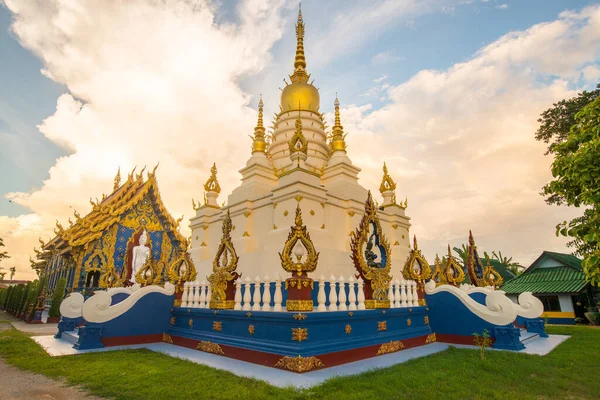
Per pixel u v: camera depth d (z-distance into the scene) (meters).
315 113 23.72
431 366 7.86
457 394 5.89
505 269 38.47
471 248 16.23
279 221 15.59
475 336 10.95
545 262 32.06
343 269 14.95
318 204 15.90
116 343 10.75
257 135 20.91
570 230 5.38
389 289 10.54
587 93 25.44
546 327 19.30
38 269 46.78
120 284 20.77
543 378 7.00
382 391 5.94
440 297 12.02
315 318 7.86
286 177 15.96
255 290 9.04
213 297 10.21
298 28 27.62
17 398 5.84
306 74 26.28
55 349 10.21
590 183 5.13
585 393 6.11
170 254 28.77
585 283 27.00
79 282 24.38
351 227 17.42
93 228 25.38
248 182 18.88
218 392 5.91
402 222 20.55
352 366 7.94
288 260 8.10
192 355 9.30
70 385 6.53
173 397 5.73
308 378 6.78
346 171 19.30
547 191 5.96
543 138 27.86
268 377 6.87
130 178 28.72
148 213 28.73
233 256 10.08
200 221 21.11
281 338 7.93
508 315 10.38
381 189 21.30
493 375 7.12
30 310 22.67
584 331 16.44
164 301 12.04
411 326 11.12
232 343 8.98
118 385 6.38
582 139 5.49
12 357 8.98
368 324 9.47
